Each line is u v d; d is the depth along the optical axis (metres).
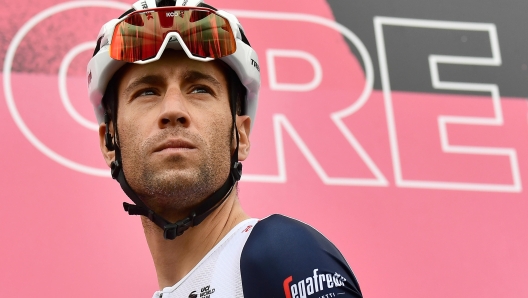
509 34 5.14
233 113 2.68
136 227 4.47
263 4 5.02
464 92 4.97
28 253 4.30
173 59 2.59
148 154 2.46
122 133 2.61
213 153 2.51
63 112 4.64
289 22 5.01
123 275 4.36
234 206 2.69
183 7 2.63
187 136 2.45
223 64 2.69
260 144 4.70
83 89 4.72
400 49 5.03
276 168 4.66
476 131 4.88
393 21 5.08
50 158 4.53
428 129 4.86
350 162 4.73
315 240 2.25
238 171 2.63
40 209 4.41
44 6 4.82
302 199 4.62
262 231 2.32
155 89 2.60
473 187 4.74
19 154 4.50
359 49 5.00
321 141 4.76
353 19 5.07
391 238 4.59
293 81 4.88
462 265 4.56
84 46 4.81
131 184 2.56
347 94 4.89
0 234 4.31
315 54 4.96
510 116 4.95
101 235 4.42
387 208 4.65
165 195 2.46
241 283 2.29
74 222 4.41
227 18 2.69
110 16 4.90
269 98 4.80
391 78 4.95
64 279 4.29
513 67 5.07
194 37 2.60
